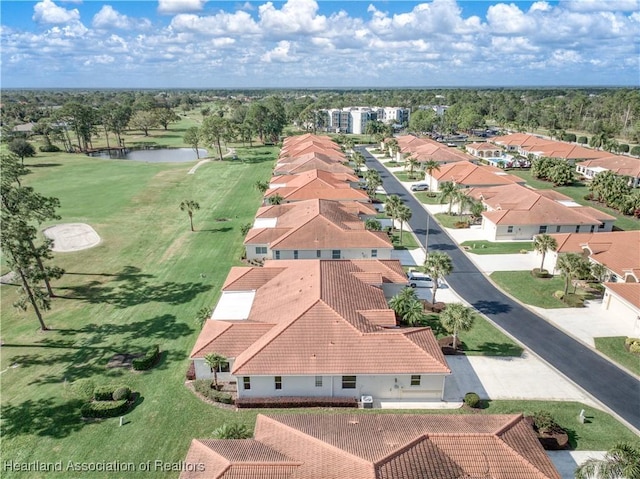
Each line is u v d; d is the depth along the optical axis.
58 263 59.56
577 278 50.28
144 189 98.12
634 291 44.09
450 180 89.50
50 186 101.69
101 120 165.75
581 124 187.00
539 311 46.16
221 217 78.19
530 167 112.69
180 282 53.66
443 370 32.56
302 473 22.95
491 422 27.14
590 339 41.12
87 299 50.00
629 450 23.61
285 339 34.34
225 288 45.75
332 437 25.30
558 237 56.41
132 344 41.34
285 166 99.81
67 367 38.22
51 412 32.81
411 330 36.03
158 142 177.75
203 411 32.69
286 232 58.91
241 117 198.00
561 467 27.39
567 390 34.50
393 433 25.67
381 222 74.88
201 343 36.28
